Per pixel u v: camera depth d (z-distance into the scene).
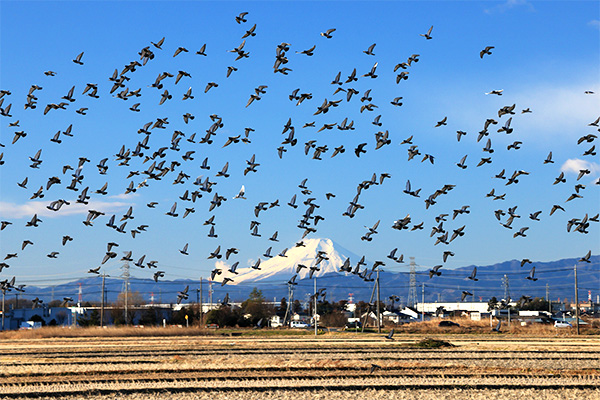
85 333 126.12
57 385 48.34
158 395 44.16
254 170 64.12
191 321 177.25
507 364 63.19
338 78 56.16
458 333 132.38
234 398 43.06
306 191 65.38
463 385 47.16
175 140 65.69
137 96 63.38
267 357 70.75
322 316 183.62
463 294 53.34
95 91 59.50
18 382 50.38
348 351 78.31
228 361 65.31
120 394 44.59
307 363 62.12
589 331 133.50
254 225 64.12
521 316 182.88
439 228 61.59
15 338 119.75
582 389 46.84
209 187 65.25
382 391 45.34
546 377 52.72
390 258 60.25
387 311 195.38
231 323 174.88
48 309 180.12
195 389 45.56
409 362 64.12
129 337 120.50
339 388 46.06
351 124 59.25
